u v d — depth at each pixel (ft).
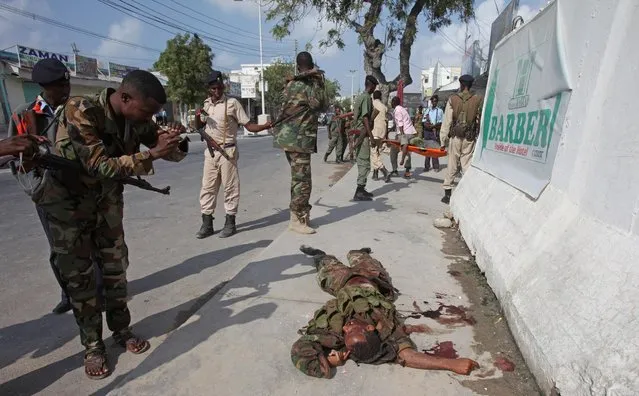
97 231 8.21
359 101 21.34
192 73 104.47
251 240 16.46
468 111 20.43
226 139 16.12
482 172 15.98
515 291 8.57
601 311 5.99
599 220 7.09
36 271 13.44
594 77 8.15
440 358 7.63
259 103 163.32
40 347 9.25
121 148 7.84
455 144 20.88
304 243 14.71
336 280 10.34
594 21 8.43
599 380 5.41
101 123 7.33
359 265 11.12
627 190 6.42
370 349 7.62
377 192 24.48
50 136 8.04
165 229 18.08
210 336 8.80
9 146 6.31
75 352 9.06
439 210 20.10
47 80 8.81
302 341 7.83
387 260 13.15
